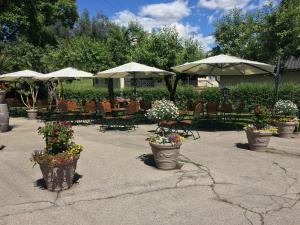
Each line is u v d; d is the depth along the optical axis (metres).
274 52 15.11
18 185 5.73
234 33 24.27
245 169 6.46
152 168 6.61
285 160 7.14
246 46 18.59
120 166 6.81
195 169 6.47
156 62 16.34
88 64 16.66
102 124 13.47
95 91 22.08
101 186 5.58
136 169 6.55
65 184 5.39
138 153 8.02
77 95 22.73
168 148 6.30
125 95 20.55
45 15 26.97
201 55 18.00
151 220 4.28
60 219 4.34
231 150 8.18
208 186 5.50
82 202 4.90
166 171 6.38
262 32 15.54
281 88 15.22
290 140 9.43
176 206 4.71
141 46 17.23
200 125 12.76
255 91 16.44
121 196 5.12
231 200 4.89
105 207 4.71
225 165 6.76
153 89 19.70
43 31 27.58
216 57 10.88
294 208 4.59
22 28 25.81
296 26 13.86
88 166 6.85
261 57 16.88
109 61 17.09
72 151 5.41
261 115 8.21
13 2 24.67
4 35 26.69
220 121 13.79
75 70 14.46
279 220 4.22
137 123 13.84
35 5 25.69
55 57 19.58
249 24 18.45
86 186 5.59
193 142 9.28
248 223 4.15
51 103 19.56
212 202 4.83
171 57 16.50
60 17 29.28
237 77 24.38
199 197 5.03
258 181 5.74
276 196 5.04
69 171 5.39
